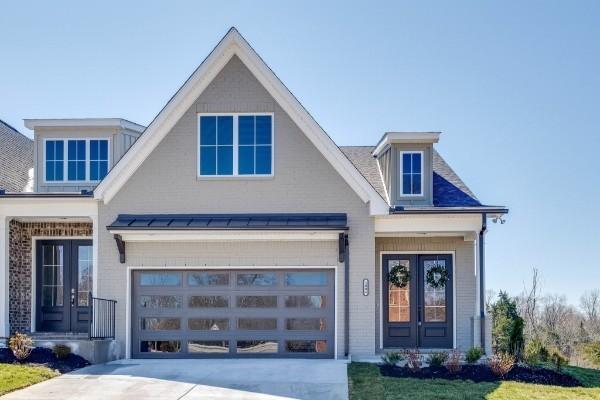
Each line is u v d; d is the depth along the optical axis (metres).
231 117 17.42
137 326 17.12
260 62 17.25
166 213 17.31
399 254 19.47
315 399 12.32
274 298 17.05
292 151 17.25
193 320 17.09
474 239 19.03
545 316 47.28
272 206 17.20
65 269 19.42
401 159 19.09
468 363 15.58
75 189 18.80
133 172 17.41
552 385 14.14
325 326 16.92
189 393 12.61
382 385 13.48
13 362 14.90
